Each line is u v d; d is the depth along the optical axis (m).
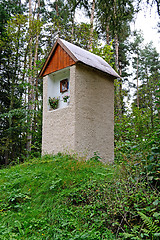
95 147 8.08
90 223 4.00
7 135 15.97
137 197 4.04
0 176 6.73
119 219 3.93
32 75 14.21
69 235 3.74
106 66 9.43
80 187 5.01
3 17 18.50
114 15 6.73
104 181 5.00
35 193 5.24
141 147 5.01
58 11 20.89
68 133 7.75
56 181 5.25
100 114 8.55
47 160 7.25
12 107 16.39
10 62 17.42
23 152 16.22
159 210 3.74
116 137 10.37
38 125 12.96
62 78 9.12
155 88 11.03
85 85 8.21
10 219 4.40
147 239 3.30
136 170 4.60
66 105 8.66
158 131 4.76
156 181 4.47
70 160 6.80
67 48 8.31
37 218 4.39
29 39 16.25
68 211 4.34
